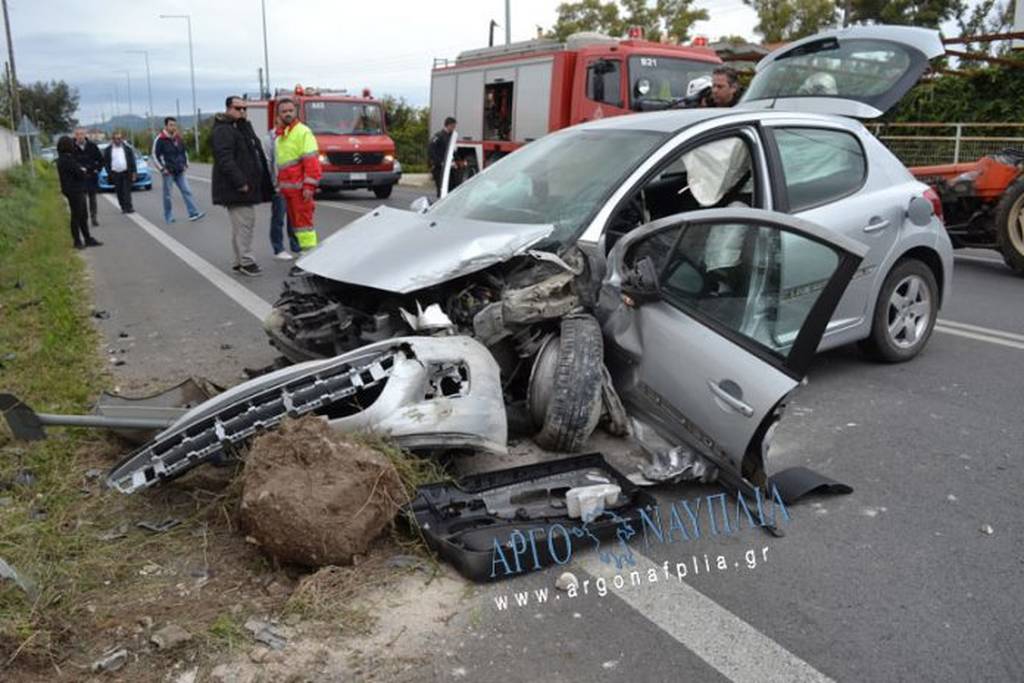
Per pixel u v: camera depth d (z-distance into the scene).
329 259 4.61
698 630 2.92
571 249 4.26
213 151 9.23
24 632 2.74
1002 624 2.96
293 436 3.32
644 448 4.08
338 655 2.75
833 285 3.29
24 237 13.19
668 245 3.88
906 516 3.74
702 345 3.68
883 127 18.70
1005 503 3.86
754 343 3.54
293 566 3.20
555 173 4.89
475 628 2.91
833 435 4.66
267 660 2.71
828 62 7.77
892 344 5.77
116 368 5.94
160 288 8.91
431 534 3.29
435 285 4.13
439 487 3.57
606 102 14.66
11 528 3.40
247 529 3.21
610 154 4.79
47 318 7.18
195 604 2.99
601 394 4.10
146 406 4.34
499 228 4.30
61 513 3.55
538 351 4.15
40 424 3.75
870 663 2.75
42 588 2.99
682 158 4.69
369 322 4.24
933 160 17.09
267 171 10.06
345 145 19.72
